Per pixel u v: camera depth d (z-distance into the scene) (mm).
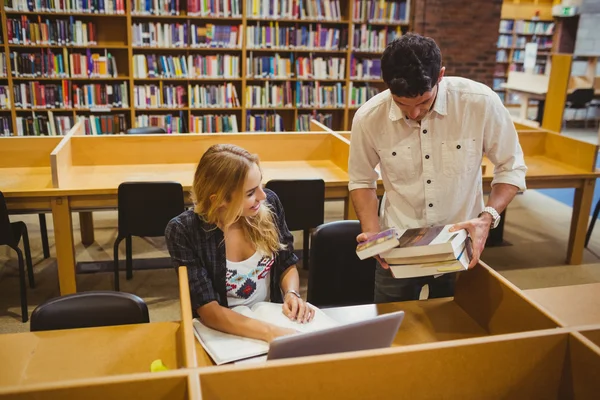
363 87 6934
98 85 6176
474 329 1845
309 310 1799
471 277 1900
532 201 5945
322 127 4582
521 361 1339
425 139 1915
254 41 6371
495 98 1882
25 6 5773
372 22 6641
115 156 4035
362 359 1228
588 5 11633
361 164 2066
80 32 5977
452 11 6754
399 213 2061
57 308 1814
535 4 12188
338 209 5582
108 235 4691
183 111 6625
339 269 2373
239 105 6625
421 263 1637
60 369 1563
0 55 5879
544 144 4660
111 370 1566
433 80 1617
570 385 1370
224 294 1836
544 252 4598
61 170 3502
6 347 1650
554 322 1529
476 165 1959
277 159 4305
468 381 1321
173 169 3988
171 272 4043
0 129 6148
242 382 1179
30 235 4652
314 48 6543
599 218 5445
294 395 1213
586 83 10469
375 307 1974
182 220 1790
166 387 1154
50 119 6160
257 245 1848
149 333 1746
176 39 6188
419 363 1266
